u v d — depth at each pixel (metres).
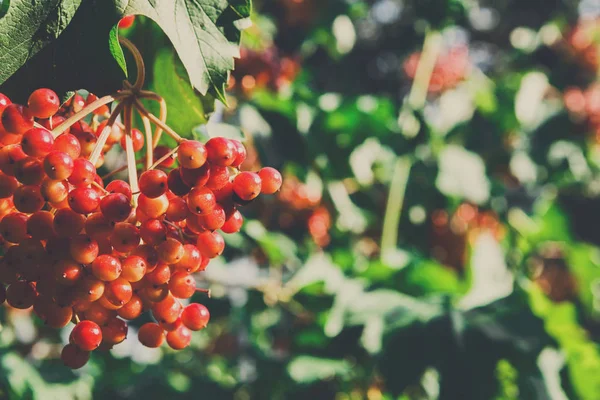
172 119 0.58
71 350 0.51
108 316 0.51
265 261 1.09
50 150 0.48
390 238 1.11
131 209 0.49
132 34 0.56
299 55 1.28
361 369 0.94
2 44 0.51
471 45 1.70
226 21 0.52
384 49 1.49
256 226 0.95
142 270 0.49
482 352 0.81
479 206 1.27
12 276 0.49
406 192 1.18
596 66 1.57
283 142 0.97
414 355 0.81
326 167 1.01
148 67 0.57
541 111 1.47
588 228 1.61
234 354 1.26
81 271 0.49
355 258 1.03
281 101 0.95
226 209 0.51
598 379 0.86
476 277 0.99
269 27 1.17
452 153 1.18
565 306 0.92
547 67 1.62
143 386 1.01
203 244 0.52
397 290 0.94
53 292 0.50
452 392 0.80
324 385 0.98
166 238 0.50
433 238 1.24
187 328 0.54
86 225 0.49
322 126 1.00
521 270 1.29
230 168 0.53
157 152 0.56
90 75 0.51
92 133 0.52
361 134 1.01
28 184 0.49
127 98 0.52
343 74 1.45
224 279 0.96
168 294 0.51
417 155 1.16
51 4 0.51
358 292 0.91
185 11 0.52
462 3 1.05
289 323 1.17
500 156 1.35
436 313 0.85
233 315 1.11
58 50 0.51
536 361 0.81
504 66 1.62
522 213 1.33
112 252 0.50
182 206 0.50
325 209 1.11
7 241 0.49
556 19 1.64
